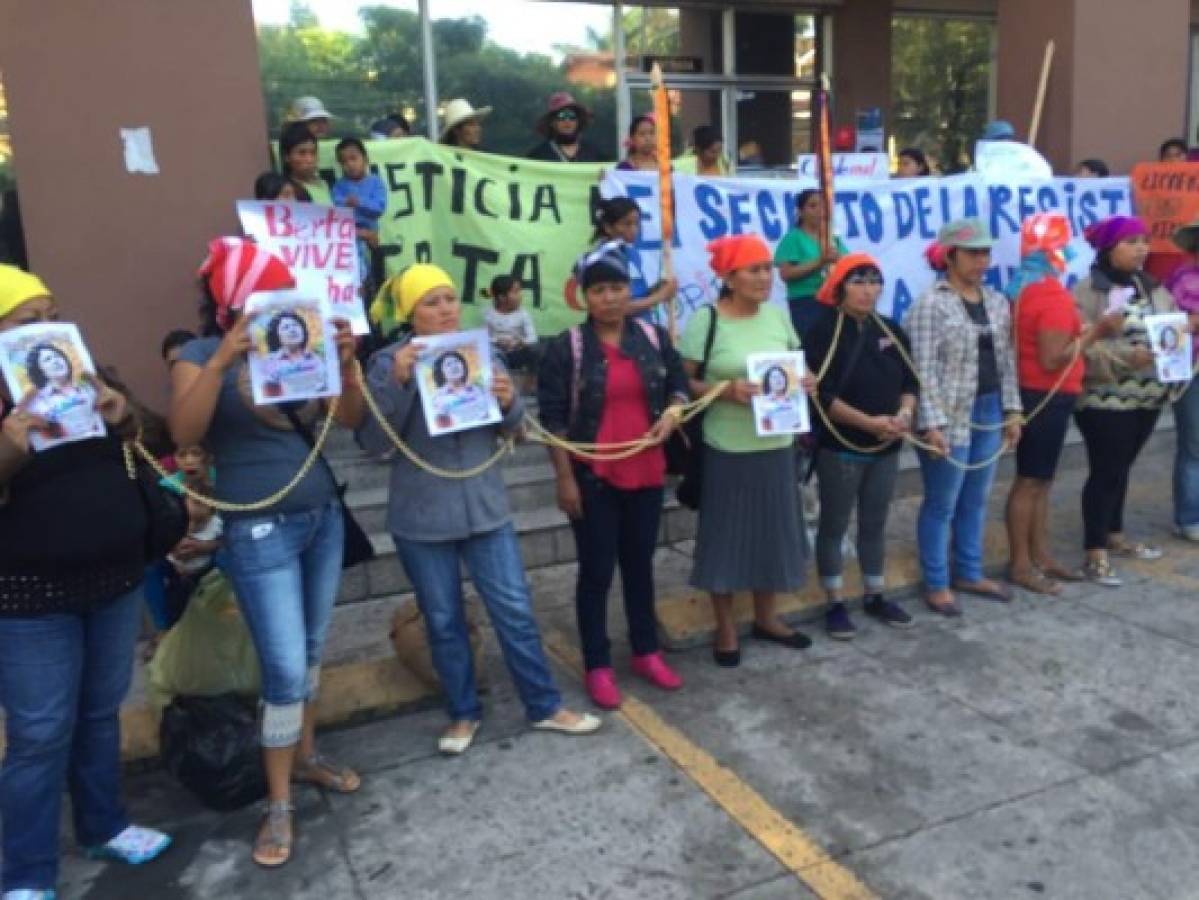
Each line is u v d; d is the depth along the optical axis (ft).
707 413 13.76
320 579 10.62
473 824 10.67
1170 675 13.67
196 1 17.06
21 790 9.01
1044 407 16.20
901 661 14.35
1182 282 17.92
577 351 12.54
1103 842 10.07
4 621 8.75
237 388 9.73
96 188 16.90
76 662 9.15
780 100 34.73
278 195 16.67
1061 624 15.51
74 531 8.74
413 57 28.94
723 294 14.05
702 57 33.22
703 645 15.06
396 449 11.30
